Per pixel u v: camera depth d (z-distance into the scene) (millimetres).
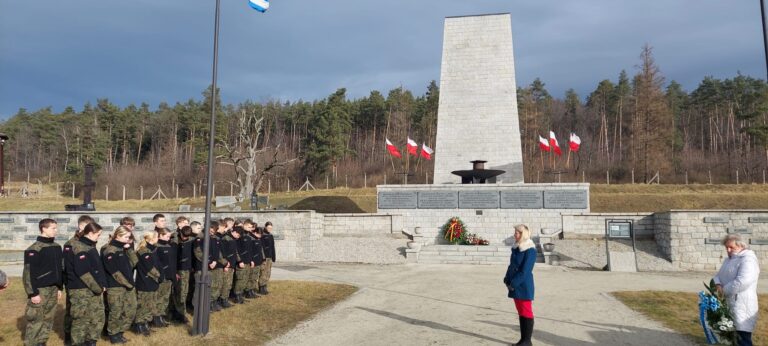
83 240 7883
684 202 37281
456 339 8758
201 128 72625
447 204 24781
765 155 59562
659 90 55719
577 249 20609
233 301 11648
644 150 54375
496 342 8562
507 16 28750
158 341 8461
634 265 18203
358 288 14062
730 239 7598
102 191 64062
